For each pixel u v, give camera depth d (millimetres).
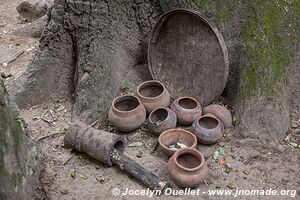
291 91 3510
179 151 3076
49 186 3090
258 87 3367
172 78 3578
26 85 3625
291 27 3473
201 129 3217
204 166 3014
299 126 3432
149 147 3299
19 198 2812
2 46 4375
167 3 3557
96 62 3537
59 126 3471
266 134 3299
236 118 3389
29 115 3568
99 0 3504
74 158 3254
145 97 3377
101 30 3566
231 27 3459
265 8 3424
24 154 2949
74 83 3664
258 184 3088
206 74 3455
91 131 3219
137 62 3732
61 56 3660
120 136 3201
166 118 3273
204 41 3434
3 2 5238
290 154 3254
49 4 4738
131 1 3572
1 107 2799
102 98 3480
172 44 3559
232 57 3488
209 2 3469
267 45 3402
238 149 3266
